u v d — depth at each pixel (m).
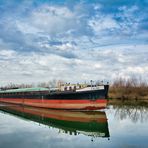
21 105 77.56
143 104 76.62
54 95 58.62
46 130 34.44
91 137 29.62
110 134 31.28
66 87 59.34
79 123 40.41
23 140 27.80
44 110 60.03
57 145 25.47
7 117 48.38
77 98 53.78
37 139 28.38
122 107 67.19
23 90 81.00
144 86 108.25
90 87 52.66
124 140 27.64
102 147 24.47
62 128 35.81
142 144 25.56
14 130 34.28
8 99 88.62
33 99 69.31
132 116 49.19
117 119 45.00
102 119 44.38
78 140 27.97
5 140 27.83
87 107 53.06
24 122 41.69
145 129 34.81
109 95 102.94
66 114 50.59
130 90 105.19
